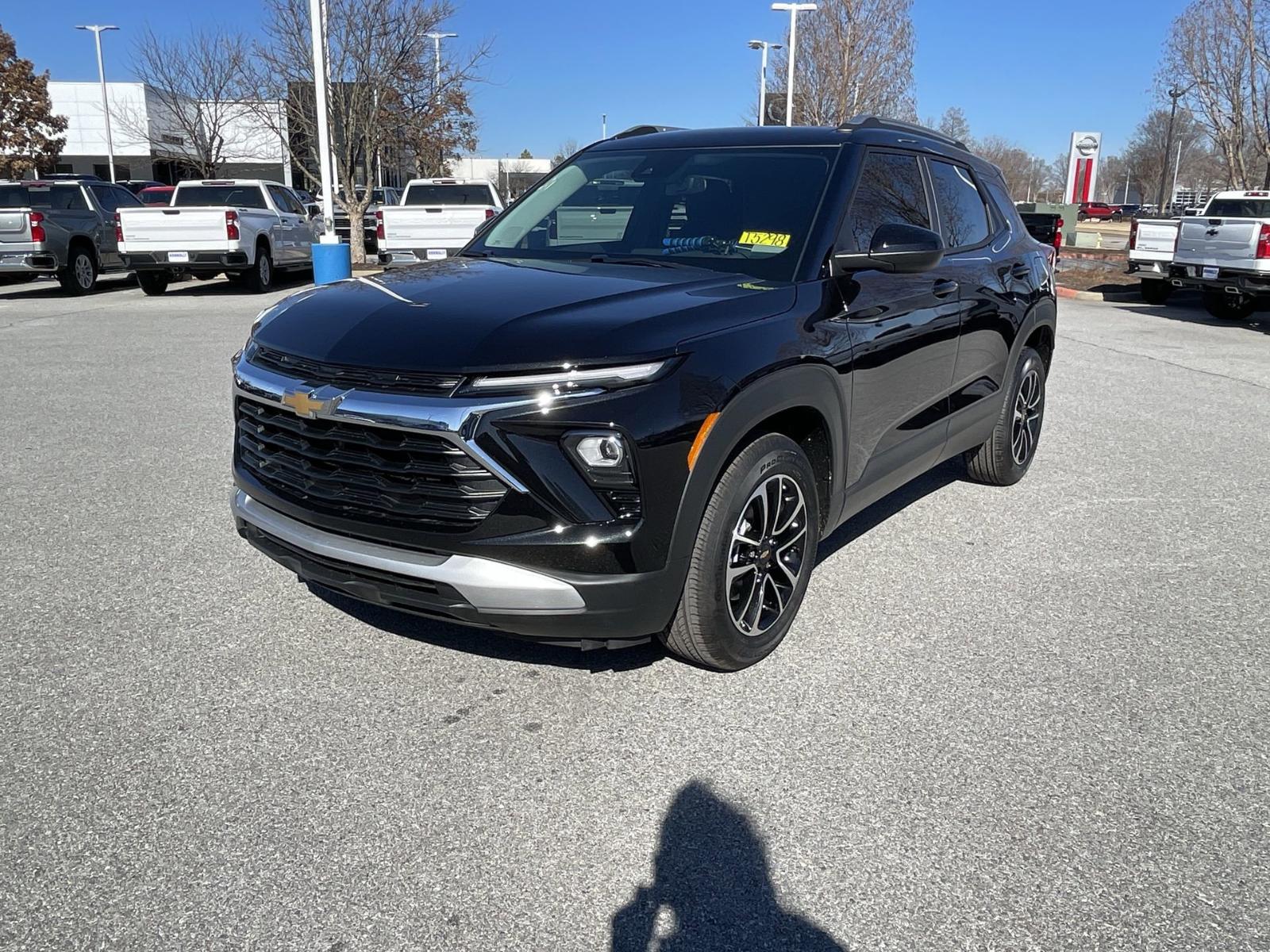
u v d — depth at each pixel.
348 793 2.78
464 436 2.77
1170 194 67.62
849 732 3.13
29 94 38.03
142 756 2.94
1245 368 10.28
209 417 7.27
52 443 6.51
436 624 3.84
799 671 3.53
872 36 29.80
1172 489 5.87
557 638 2.97
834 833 2.65
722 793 2.81
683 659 3.46
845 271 3.77
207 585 4.19
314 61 15.60
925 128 5.11
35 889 2.39
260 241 17.66
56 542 4.68
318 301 3.50
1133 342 12.23
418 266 4.02
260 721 3.14
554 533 2.81
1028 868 2.52
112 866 2.47
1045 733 3.15
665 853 2.56
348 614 3.92
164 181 49.16
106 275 22.20
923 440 4.47
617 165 4.55
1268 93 29.61
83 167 47.53
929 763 2.97
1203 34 31.00
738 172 4.17
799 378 3.33
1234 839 2.65
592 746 3.03
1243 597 4.25
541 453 2.79
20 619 3.84
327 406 2.97
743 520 3.28
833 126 4.44
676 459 2.91
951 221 4.80
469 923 2.31
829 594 4.22
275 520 3.28
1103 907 2.39
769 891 2.43
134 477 5.76
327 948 2.22
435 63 24.67
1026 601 4.18
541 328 2.95
